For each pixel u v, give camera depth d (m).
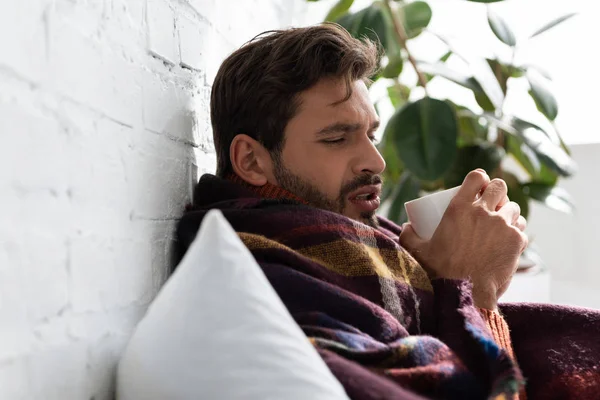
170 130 0.94
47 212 0.57
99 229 0.68
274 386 0.56
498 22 2.09
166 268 0.91
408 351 0.73
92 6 0.67
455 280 0.92
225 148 1.08
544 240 2.46
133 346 0.63
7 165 0.51
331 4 2.36
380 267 0.92
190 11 1.04
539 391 0.94
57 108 0.59
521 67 2.07
